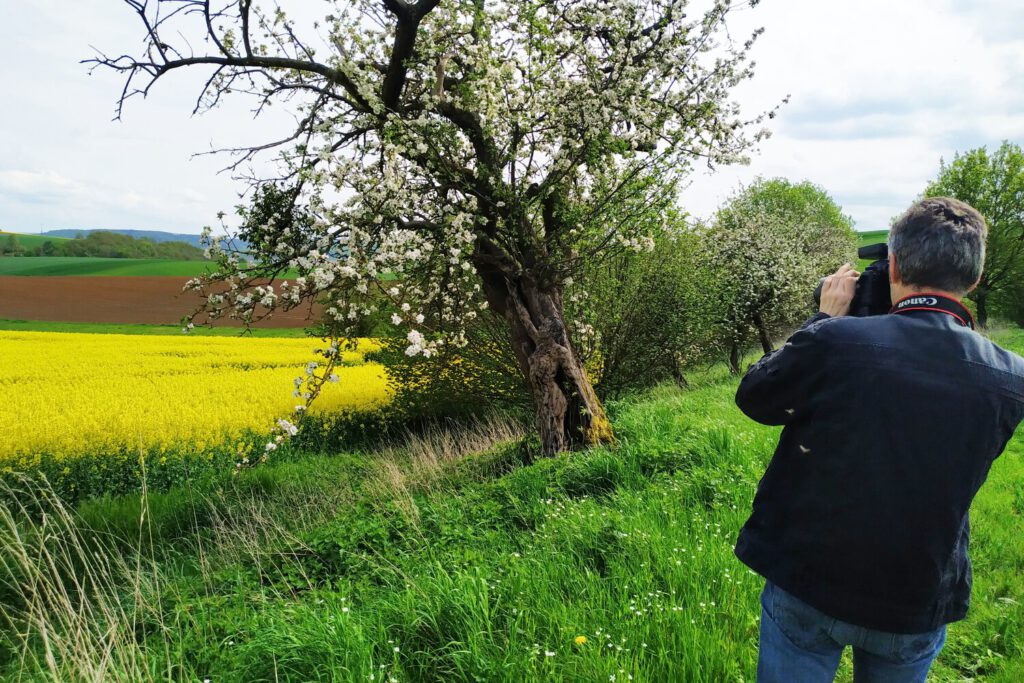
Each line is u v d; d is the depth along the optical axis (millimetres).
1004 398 1443
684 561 3641
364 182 6141
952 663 3027
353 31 6820
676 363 14547
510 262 7773
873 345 1498
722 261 17094
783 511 1623
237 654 3340
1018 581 3650
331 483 8719
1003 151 24953
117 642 3184
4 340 29688
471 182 7340
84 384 17406
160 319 43250
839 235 24031
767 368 1664
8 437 11391
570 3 7203
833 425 1507
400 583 4066
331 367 5965
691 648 2801
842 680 2873
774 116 6918
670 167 6953
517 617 3127
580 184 7859
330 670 2898
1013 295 27656
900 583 1446
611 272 12117
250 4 5645
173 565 6227
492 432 10664
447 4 6977
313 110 6098
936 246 1507
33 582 3799
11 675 3779
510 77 7000
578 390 7738
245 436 11891
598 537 4148
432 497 6098
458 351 10750
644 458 6020
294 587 4660
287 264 6102
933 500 1418
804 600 1539
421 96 6719
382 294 6062
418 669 2988
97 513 7590
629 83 6594
